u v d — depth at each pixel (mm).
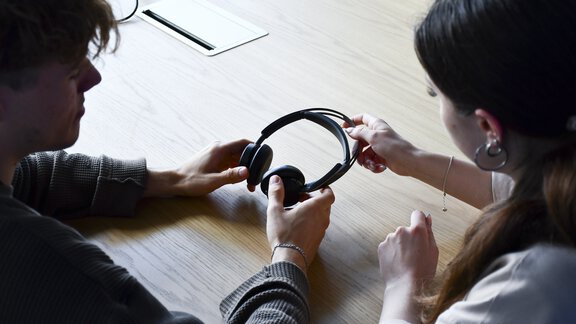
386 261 974
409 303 906
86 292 694
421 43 753
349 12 1604
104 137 1221
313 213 1015
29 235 692
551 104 677
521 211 730
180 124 1258
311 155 1185
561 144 703
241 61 1430
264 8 1616
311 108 1226
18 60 692
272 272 923
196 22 1563
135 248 1022
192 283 963
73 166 1070
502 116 707
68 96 758
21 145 766
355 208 1093
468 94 722
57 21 700
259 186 1146
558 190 675
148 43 1488
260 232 1053
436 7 738
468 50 696
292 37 1510
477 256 761
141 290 725
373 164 1157
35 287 693
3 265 690
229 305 907
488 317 727
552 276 697
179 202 1112
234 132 1237
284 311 862
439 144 1198
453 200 1110
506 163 754
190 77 1383
